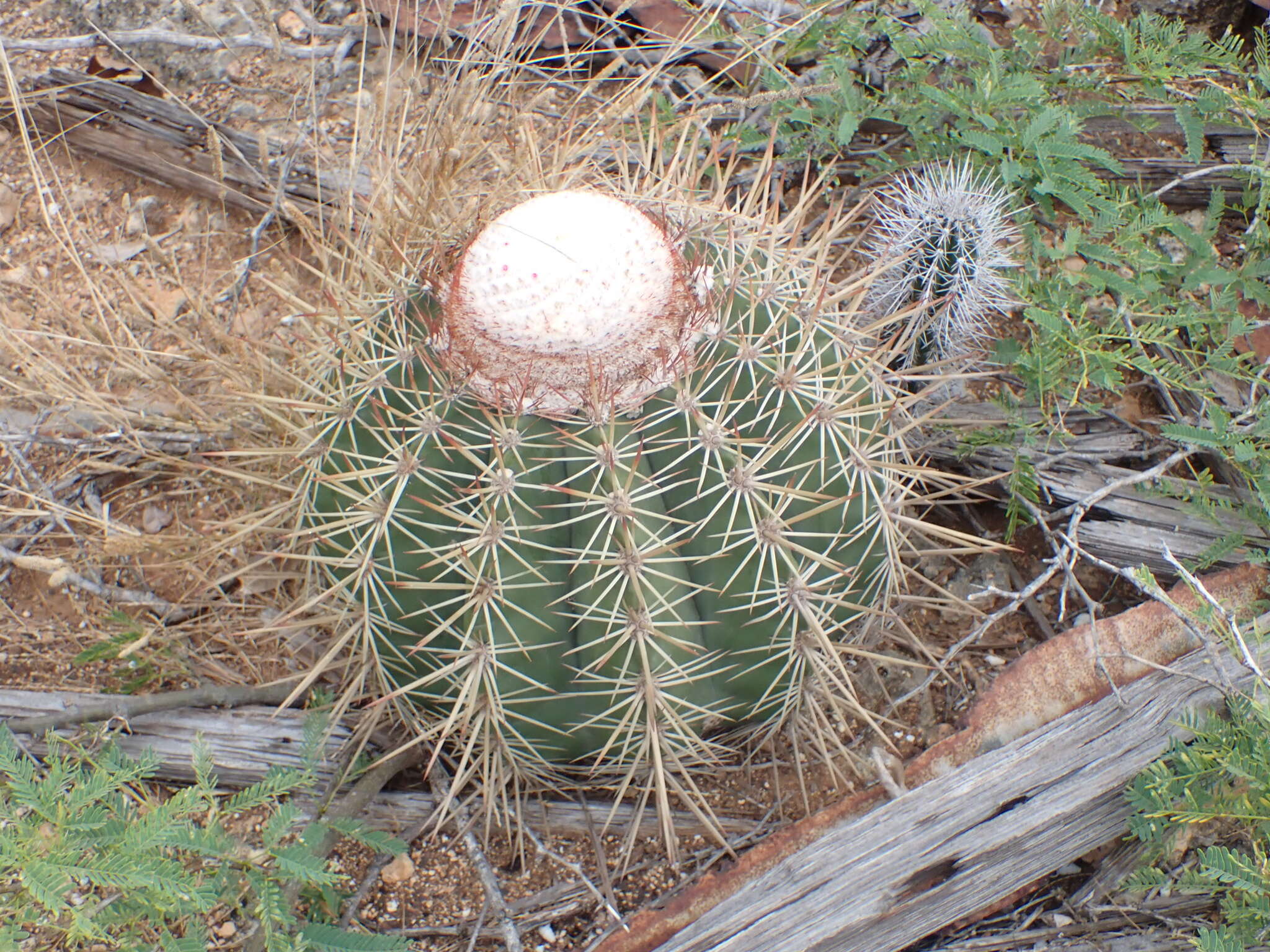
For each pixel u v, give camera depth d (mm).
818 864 1075
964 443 1246
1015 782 1098
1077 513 1208
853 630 1142
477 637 1054
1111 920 1113
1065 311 1259
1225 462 1226
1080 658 1130
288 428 1137
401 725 1170
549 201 1087
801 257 1150
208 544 1211
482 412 1040
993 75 1297
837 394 1069
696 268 1104
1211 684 1101
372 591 1065
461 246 1128
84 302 1344
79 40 1404
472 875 1137
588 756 1103
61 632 1221
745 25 1420
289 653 1212
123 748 1147
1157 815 1061
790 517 1066
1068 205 1316
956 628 1231
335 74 1429
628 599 1041
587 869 1138
